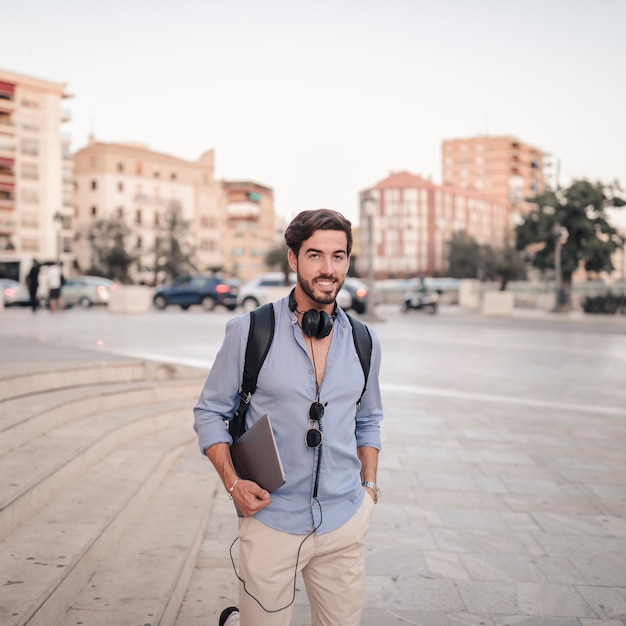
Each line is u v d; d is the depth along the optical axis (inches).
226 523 153.7
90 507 129.3
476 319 981.8
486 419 291.6
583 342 645.9
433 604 120.9
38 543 110.1
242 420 76.1
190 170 3051.2
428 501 178.7
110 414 207.9
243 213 3511.3
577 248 1403.8
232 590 122.0
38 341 351.6
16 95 2300.7
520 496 185.5
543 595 125.7
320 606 77.3
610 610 120.6
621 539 155.3
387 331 709.9
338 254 72.9
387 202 3922.2
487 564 139.0
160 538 130.8
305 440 72.3
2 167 2279.8
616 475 208.5
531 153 4938.5
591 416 307.1
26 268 2213.3
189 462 191.0
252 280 977.5
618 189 1387.8
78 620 96.3
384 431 261.7
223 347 74.7
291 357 72.7
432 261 3932.1
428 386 375.2
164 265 2596.0
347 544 74.2
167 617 103.4
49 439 163.3
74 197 2797.7
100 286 1071.6
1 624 82.2
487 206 4370.1
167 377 268.4
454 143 4766.2
